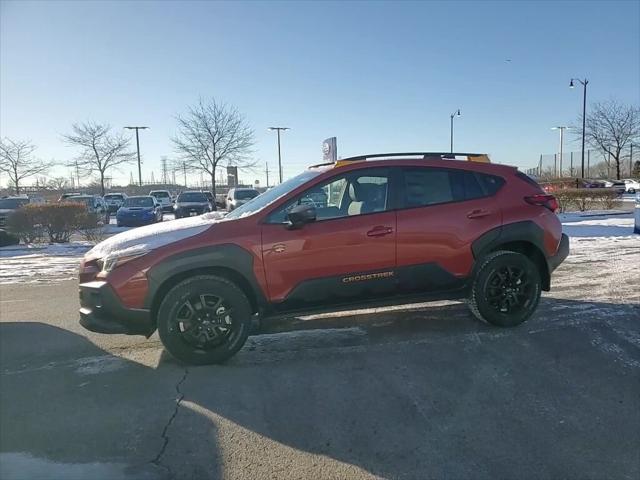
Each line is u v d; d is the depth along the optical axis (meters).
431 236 4.77
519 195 5.13
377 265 4.66
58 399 3.79
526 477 2.77
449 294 4.99
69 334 5.46
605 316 5.48
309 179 4.71
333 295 4.61
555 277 7.58
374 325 5.38
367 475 2.80
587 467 2.85
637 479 2.74
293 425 3.34
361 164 4.81
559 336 4.89
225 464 2.92
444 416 3.42
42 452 3.06
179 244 4.32
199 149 37.78
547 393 3.73
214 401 3.70
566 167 57.84
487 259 5.00
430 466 2.88
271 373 4.18
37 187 56.16
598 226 14.56
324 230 4.52
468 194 5.00
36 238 15.64
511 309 5.12
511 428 3.26
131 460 2.97
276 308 4.52
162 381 4.07
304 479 2.77
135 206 23.33
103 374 4.27
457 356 4.44
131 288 4.20
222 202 36.38
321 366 4.29
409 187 4.86
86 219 16.03
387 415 3.45
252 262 4.38
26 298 7.49
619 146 44.28
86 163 42.66
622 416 3.39
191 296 4.29
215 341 4.36
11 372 4.36
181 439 3.19
